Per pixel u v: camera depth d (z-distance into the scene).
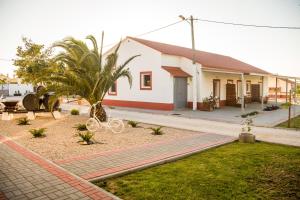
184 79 22.20
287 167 6.47
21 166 6.14
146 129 12.05
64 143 8.79
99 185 5.25
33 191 4.72
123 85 24.67
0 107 18.84
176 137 10.26
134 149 8.09
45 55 26.41
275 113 20.73
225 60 31.11
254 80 32.38
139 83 23.03
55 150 7.82
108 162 6.64
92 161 6.71
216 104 23.38
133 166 6.30
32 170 5.85
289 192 4.95
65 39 13.43
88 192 4.71
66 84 13.48
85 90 13.78
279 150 8.38
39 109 16.06
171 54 21.77
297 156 7.56
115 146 8.50
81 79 13.36
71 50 13.42
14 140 9.16
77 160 6.79
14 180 5.24
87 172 5.83
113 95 25.92
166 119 16.25
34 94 15.40
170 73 20.38
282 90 43.16
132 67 23.62
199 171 6.15
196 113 19.30
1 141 8.97
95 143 8.88
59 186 4.96
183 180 5.54
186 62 22.42
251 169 6.30
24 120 13.02
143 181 5.48
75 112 17.75
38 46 26.14
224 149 8.54
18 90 54.31
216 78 24.20
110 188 5.09
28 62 25.81
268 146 9.08
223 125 14.11
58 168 6.01
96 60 14.05
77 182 5.16
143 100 22.77
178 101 21.72
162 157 7.15
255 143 9.64
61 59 13.42
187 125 13.87
